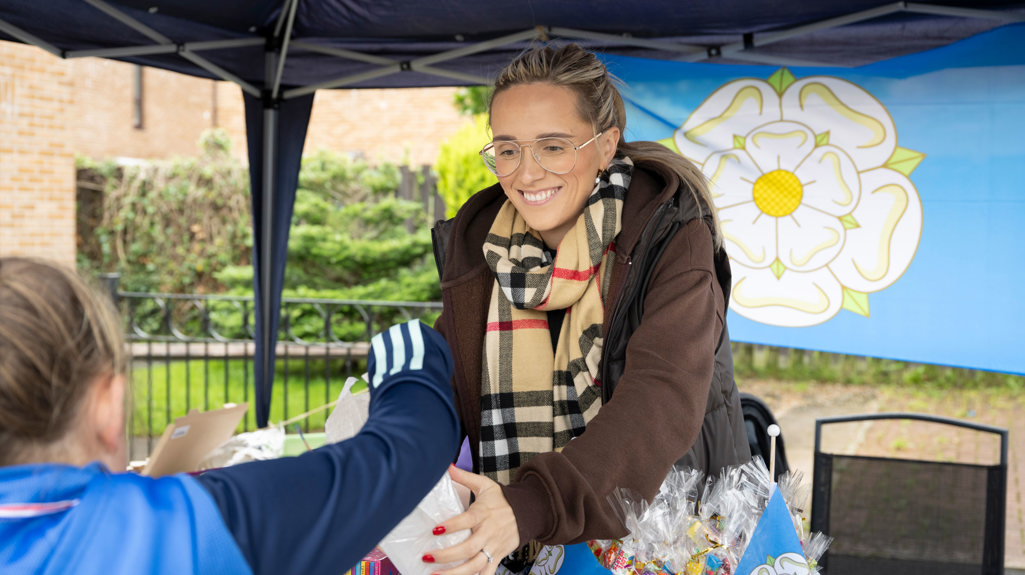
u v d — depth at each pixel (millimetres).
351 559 760
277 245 3949
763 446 2066
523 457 1634
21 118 8555
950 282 3016
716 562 1280
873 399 7570
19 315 676
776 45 3266
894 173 3092
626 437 1284
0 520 673
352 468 775
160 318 9969
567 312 1625
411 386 883
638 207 1550
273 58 3762
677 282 1464
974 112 2943
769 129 3320
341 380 8148
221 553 691
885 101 3090
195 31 3504
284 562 722
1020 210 2891
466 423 1702
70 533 675
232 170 10320
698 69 3414
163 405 6988
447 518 1120
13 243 8523
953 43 2955
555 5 3221
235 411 2488
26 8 3080
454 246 1711
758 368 8547
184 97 13234
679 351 1392
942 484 2516
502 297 1658
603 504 1227
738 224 3412
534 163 1561
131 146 12617
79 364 701
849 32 3123
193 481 731
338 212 9375
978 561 2461
